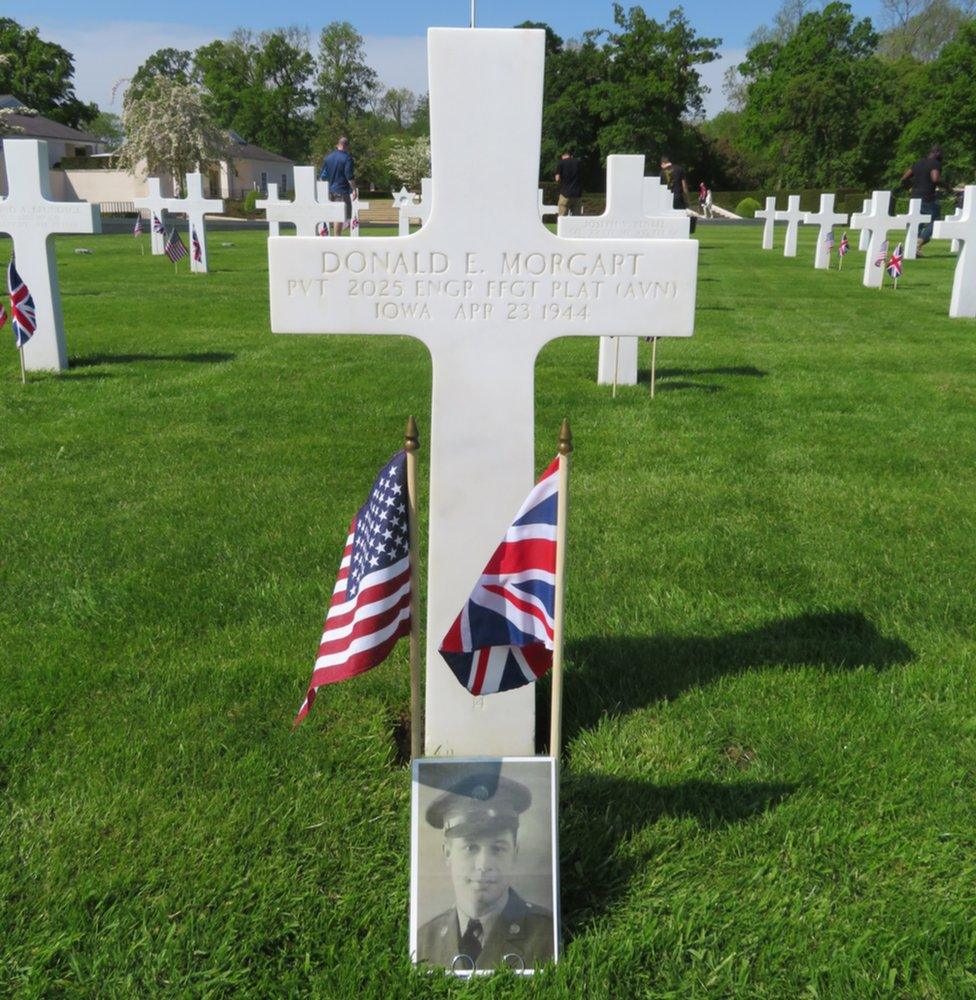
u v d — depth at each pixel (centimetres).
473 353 291
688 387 888
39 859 274
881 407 809
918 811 297
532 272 285
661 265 283
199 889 264
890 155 6488
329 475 612
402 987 239
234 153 6775
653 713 349
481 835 258
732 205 6397
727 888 270
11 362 978
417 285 286
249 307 1454
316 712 347
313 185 1967
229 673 368
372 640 258
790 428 738
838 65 6391
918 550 494
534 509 258
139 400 815
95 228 893
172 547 490
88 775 308
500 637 263
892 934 252
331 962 246
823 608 430
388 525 256
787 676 370
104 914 256
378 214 5147
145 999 235
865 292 1741
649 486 594
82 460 644
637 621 418
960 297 1388
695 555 486
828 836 284
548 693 362
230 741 330
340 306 287
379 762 321
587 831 289
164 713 343
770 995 238
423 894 254
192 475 612
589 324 288
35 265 899
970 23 4941
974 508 556
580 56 6256
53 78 7131
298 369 956
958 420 764
